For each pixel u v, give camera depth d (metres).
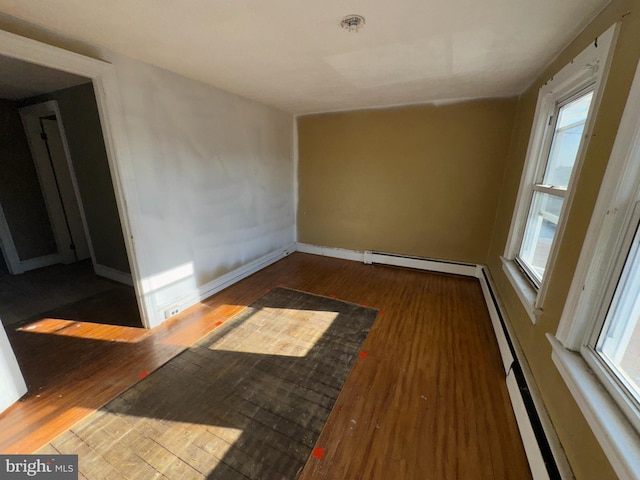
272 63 2.16
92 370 1.93
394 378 1.91
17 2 1.35
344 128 3.96
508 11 1.39
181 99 2.48
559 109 2.04
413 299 3.07
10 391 1.63
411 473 1.32
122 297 2.96
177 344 2.23
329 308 2.86
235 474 1.30
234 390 1.79
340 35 1.67
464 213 3.58
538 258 2.05
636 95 0.96
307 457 1.38
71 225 3.91
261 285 3.40
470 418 1.61
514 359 1.79
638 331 0.94
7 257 3.48
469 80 2.55
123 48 1.90
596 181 1.22
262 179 3.71
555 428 1.24
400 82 2.64
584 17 1.41
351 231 4.30
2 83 2.69
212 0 1.32
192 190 2.70
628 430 0.86
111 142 2.02
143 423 1.55
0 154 3.34
